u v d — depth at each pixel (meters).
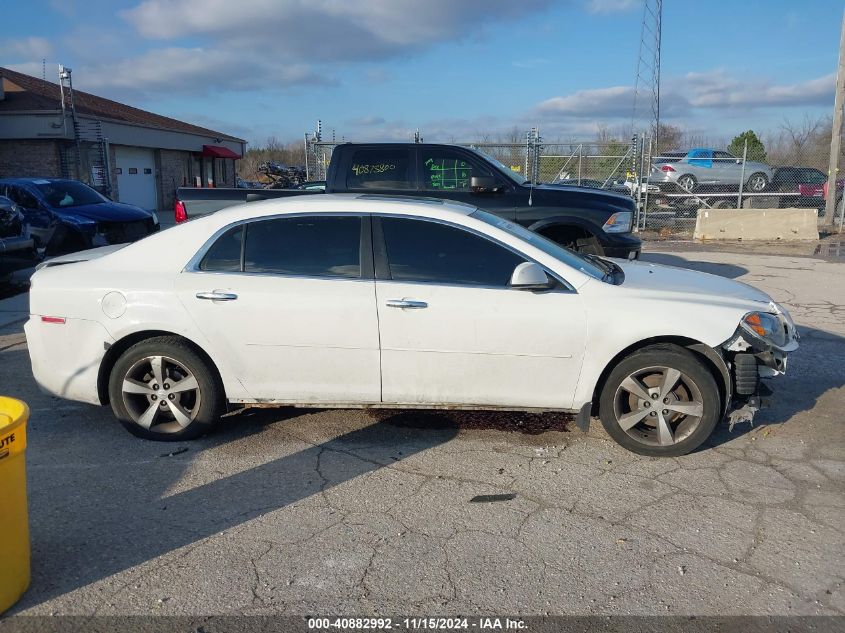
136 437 4.79
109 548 3.48
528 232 5.07
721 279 5.14
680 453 4.46
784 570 3.28
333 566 3.32
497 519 3.75
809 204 20.88
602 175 18.58
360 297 4.44
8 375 6.21
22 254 9.74
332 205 4.64
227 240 4.64
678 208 18.94
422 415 5.23
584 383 4.44
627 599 3.07
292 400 4.64
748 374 4.34
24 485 3.04
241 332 4.51
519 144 15.91
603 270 4.87
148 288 4.56
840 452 4.59
